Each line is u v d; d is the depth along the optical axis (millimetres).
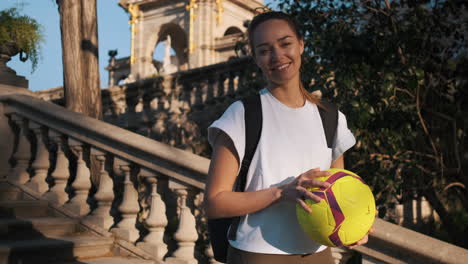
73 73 5844
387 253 2295
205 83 9250
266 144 1391
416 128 4137
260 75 5977
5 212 4051
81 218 4082
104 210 4020
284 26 1414
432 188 4434
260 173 1380
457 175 4305
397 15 4535
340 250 2545
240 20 40062
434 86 4371
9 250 3314
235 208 1305
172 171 3453
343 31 4629
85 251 3660
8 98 4762
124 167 3816
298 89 1493
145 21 41594
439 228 7156
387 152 4121
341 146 1531
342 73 4250
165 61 34594
